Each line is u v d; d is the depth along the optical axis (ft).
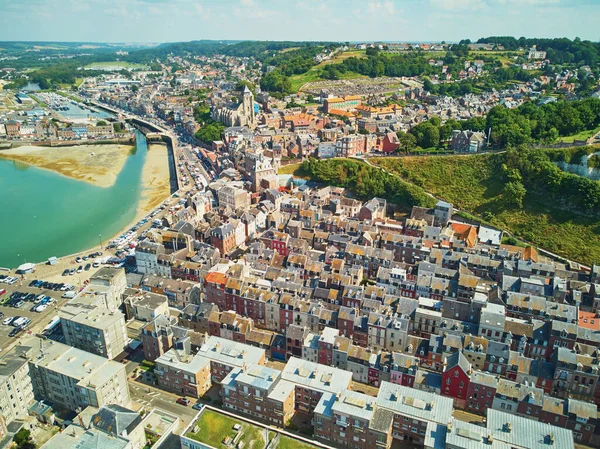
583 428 536.42
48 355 612.29
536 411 552.82
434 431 498.69
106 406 526.16
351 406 525.75
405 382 613.93
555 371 604.49
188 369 609.83
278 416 559.79
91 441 488.44
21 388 584.40
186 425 568.41
